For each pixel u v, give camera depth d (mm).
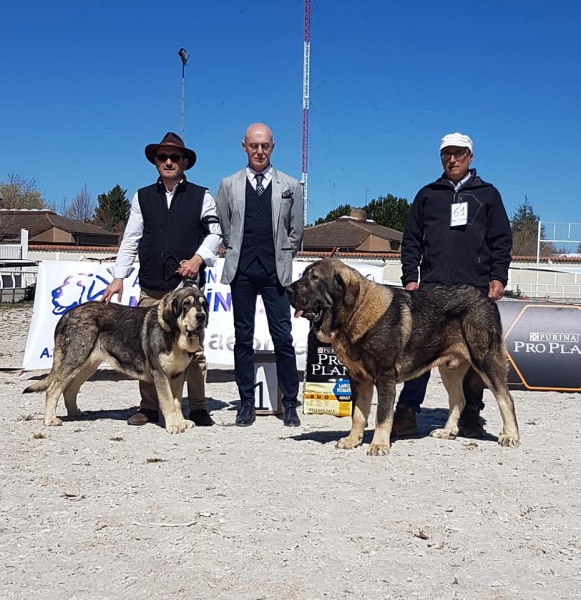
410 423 7379
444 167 7496
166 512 4887
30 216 59000
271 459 6289
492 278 7445
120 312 7699
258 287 7906
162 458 6289
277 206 7684
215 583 3871
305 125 30500
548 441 7195
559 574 4043
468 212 7355
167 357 7285
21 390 10008
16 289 33312
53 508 4965
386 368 6531
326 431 7590
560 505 5160
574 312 10734
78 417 8188
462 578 3973
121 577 3936
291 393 7969
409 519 4824
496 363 6891
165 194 7852
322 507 5027
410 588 3846
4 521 4730
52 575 3957
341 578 3941
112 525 4652
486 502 5195
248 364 7957
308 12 29656
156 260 7816
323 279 6422
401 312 6570
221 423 7992
